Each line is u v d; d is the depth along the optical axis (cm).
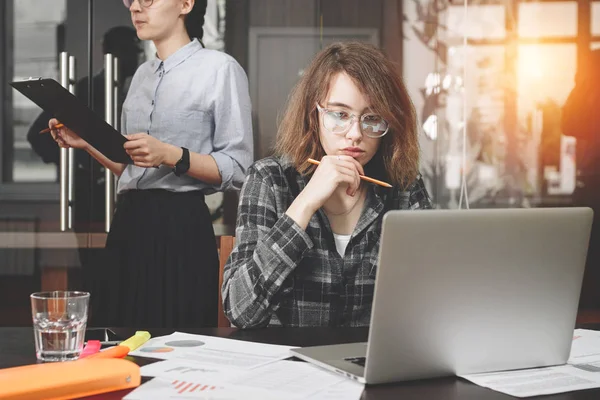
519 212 97
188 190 244
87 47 295
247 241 143
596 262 332
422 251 91
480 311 96
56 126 244
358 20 310
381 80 145
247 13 303
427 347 94
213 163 241
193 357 103
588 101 323
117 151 224
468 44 318
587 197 326
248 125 255
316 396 86
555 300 102
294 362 102
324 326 140
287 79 305
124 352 103
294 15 305
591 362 108
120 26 294
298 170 151
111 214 288
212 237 249
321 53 151
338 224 151
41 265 295
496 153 322
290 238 129
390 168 154
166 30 262
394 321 91
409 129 152
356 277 148
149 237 244
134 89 263
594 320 335
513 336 100
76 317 102
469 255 94
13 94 296
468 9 318
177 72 256
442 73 318
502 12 319
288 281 145
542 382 96
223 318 158
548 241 99
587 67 323
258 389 88
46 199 297
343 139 142
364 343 111
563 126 323
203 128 253
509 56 321
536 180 323
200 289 245
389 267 89
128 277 248
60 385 83
